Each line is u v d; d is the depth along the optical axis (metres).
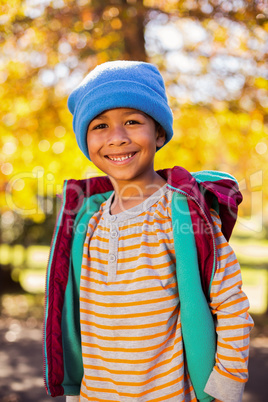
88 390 1.44
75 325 1.59
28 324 8.11
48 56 6.60
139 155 1.45
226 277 1.35
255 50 6.17
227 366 1.29
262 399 3.74
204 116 6.66
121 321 1.37
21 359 5.18
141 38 6.44
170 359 1.35
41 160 6.39
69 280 1.59
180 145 6.54
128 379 1.35
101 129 1.48
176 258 1.36
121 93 1.40
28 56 6.62
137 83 1.43
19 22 6.20
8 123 6.57
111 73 1.46
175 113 6.52
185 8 6.23
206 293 1.37
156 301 1.36
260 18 5.81
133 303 1.37
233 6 5.94
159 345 1.35
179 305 1.40
